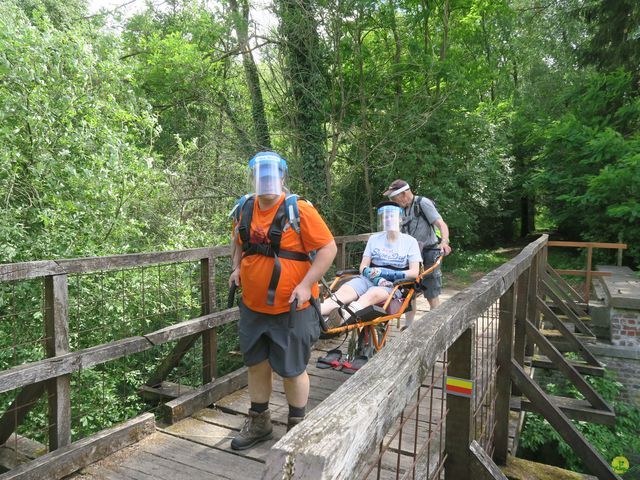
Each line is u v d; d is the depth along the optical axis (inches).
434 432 114.4
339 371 164.2
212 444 111.1
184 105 429.7
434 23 532.1
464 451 72.8
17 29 204.2
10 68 197.2
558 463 225.9
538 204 729.6
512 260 124.1
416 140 471.2
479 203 554.6
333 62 442.0
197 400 129.3
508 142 586.6
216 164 394.6
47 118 209.6
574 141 428.1
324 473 26.7
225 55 457.7
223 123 438.6
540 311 261.6
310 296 91.2
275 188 88.8
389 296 139.7
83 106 230.4
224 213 355.6
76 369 99.1
